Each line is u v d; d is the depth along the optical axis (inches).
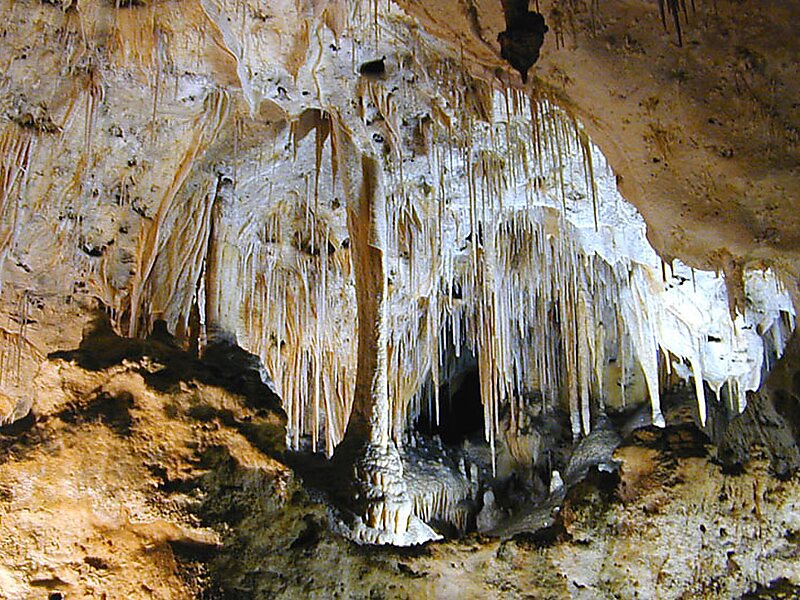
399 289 378.6
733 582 190.9
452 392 518.0
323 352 385.7
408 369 432.5
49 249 281.3
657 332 394.9
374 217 271.9
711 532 191.9
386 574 187.9
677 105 207.0
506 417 460.8
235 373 188.9
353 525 212.2
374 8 221.9
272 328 366.0
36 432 156.5
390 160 292.8
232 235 294.7
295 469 232.7
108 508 152.3
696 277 368.2
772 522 194.2
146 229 276.4
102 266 282.2
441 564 194.7
